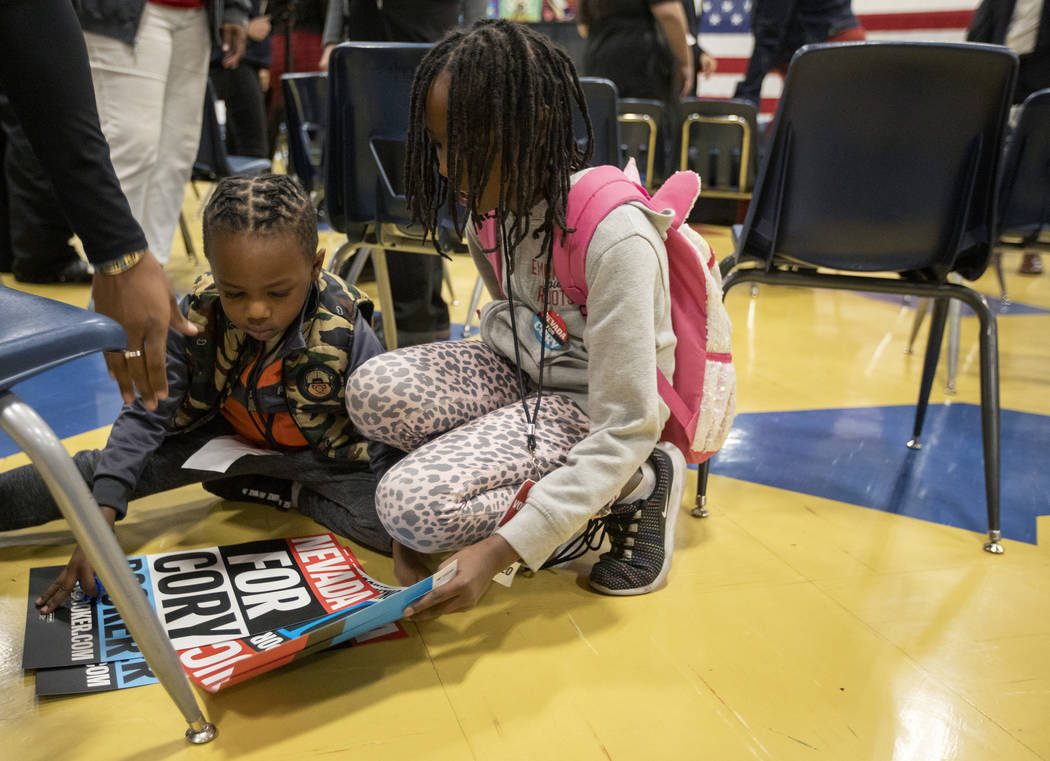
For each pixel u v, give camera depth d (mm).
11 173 2791
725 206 3422
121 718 860
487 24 962
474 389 1173
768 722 896
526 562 961
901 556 1283
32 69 735
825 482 1555
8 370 632
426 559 1184
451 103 919
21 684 908
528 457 1065
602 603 1121
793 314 2916
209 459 1167
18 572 1127
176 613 1021
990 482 1312
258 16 3746
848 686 963
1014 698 954
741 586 1175
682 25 2844
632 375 969
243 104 3852
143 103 2041
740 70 7379
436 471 1003
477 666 975
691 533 1335
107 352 792
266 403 1209
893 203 1275
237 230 994
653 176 3004
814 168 1275
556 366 1150
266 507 1352
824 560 1260
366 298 1286
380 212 1485
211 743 829
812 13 3398
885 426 1858
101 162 788
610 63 3020
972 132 1208
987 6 3148
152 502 1360
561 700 919
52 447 658
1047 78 2996
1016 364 2408
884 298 3236
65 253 2943
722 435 1202
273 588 1088
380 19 2178
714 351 1166
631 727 880
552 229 1010
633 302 967
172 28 2082
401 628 1046
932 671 998
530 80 909
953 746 873
